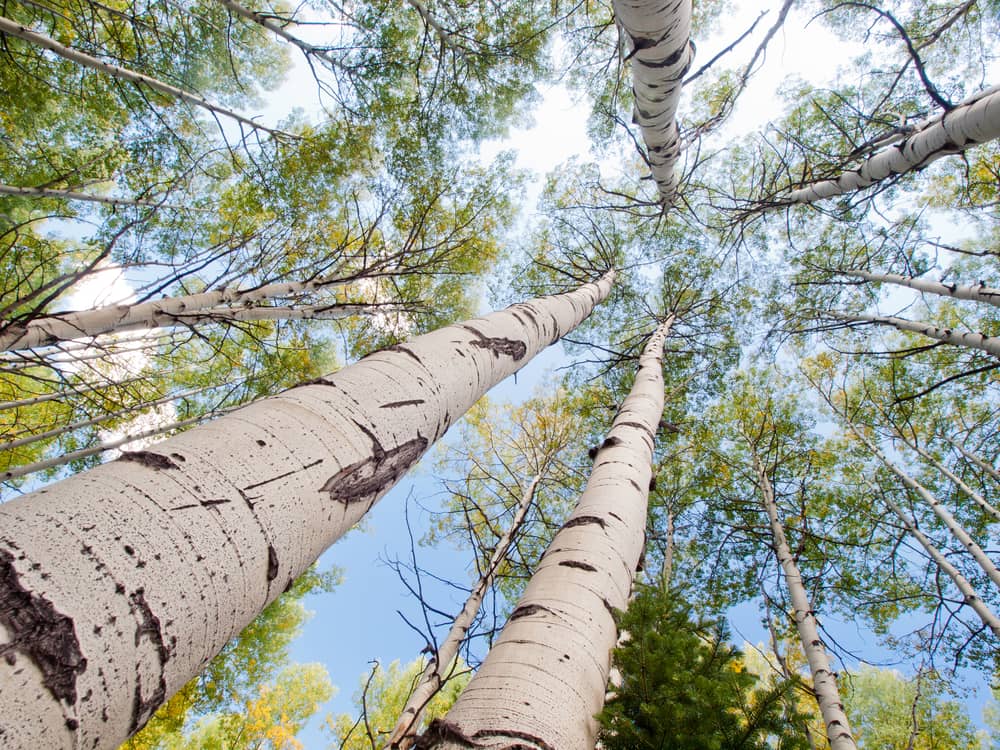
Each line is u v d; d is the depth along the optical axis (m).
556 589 1.84
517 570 6.34
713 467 7.81
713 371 8.82
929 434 7.36
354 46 6.55
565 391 8.99
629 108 7.65
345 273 6.09
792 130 7.39
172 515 0.78
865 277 6.38
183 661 0.74
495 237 8.47
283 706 9.70
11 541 0.65
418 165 7.70
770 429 7.52
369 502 1.17
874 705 7.76
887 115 5.29
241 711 8.36
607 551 2.10
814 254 8.03
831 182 4.70
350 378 1.30
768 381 8.68
